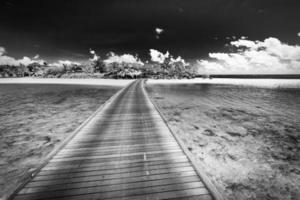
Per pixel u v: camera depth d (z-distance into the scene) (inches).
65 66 7436.0
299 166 279.3
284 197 204.1
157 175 208.1
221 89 1937.7
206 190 183.2
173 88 1959.9
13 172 230.2
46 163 230.8
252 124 533.6
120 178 200.8
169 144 303.0
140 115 504.7
